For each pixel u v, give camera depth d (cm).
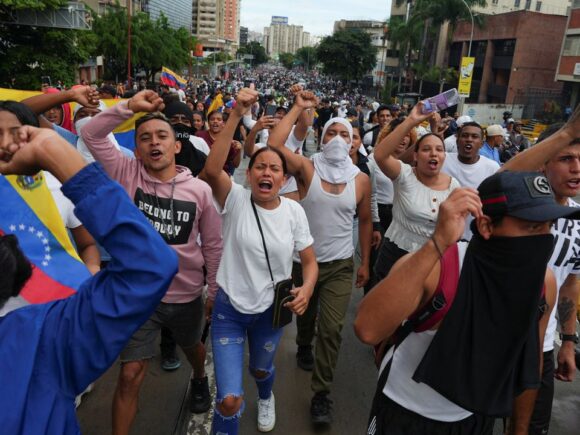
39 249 250
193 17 17612
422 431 200
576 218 165
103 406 351
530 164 253
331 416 354
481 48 5084
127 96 853
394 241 399
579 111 243
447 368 180
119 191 131
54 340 136
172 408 355
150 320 297
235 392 276
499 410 180
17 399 129
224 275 290
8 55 1695
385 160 374
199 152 454
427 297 183
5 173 130
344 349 460
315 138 2103
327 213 360
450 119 1063
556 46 4556
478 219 176
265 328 302
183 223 303
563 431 361
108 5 4522
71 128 464
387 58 7506
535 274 172
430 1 4791
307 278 302
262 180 280
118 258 130
